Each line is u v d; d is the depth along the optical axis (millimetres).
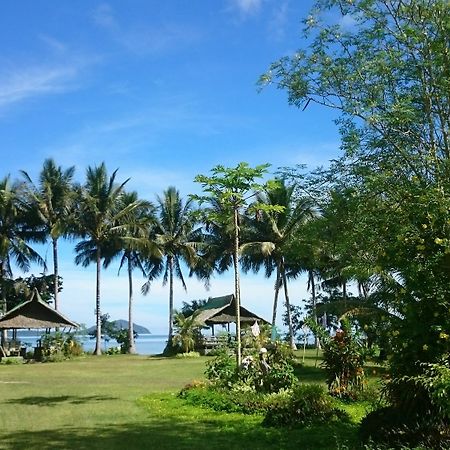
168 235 46375
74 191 44406
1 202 41875
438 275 7484
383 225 8320
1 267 45500
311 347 45656
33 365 32344
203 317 42344
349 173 9281
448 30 8578
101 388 18609
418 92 8867
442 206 7496
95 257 47594
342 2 9414
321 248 10688
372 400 12055
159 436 10180
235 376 14992
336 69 9352
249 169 14711
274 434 10016
